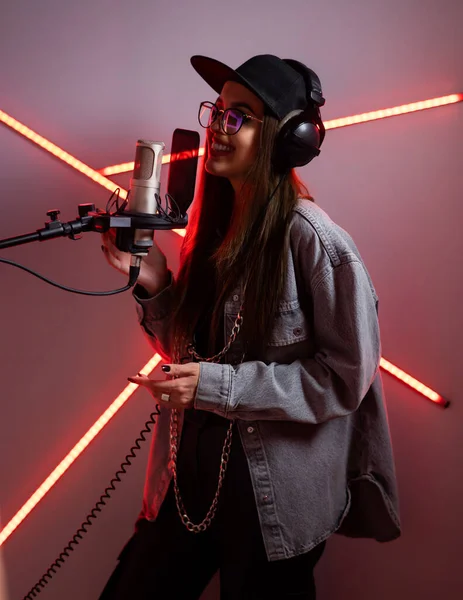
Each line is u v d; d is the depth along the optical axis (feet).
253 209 4.67
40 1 5.73
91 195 5.98
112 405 6.24
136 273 4.69
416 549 6.29
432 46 5.76
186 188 4.94
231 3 5.79
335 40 5.80
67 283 6.11
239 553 4.77
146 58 5.84
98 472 6.36
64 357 6.19
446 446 6.13
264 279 4.58
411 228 5.97
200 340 4.99
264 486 4.67
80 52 5.80
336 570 6.47
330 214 6.03
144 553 5.18
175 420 5.07
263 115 4.58
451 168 5.87
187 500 4.98
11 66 5.77
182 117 5.92
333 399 4.53
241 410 4.51
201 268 5.07
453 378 6.05
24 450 6.27
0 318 6.08
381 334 6.12
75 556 6.42
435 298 6.00
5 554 6.38
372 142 5.92
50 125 5.85
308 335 4.72
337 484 4.97
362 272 4.53
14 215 5.93
